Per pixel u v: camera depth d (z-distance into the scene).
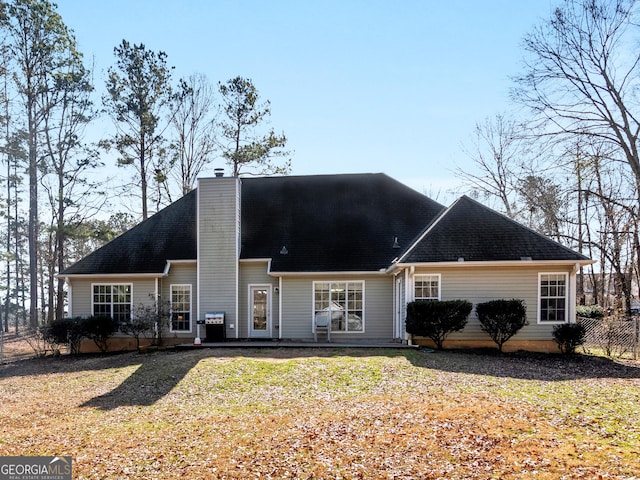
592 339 17.36
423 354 15.23
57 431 9.13
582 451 6.63
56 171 30.75
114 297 20.58
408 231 21.17
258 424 8.92
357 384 11.84
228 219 20.47
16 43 28.53
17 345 25.17
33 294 30.53
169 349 18.19
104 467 7.07
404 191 23.00
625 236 26.38
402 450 7.12
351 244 20.73
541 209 28.61
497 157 34.59
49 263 34.91
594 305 29.69
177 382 12.72
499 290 16.81
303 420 9.02
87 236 29.70
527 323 16.45
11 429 9.55
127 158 30.48
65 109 30.66
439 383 11.62
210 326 19.64
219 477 6.57
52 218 31.89
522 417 8.35
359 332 19.77
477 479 6.00
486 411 8.78
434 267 16.94
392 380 12.04
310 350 16.36
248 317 20.34
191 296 20.62
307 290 20.02
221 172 20.86
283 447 7.55
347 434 7.99
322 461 6.91
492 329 16.08
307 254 20.41
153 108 31.16
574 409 8.89
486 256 16.70
